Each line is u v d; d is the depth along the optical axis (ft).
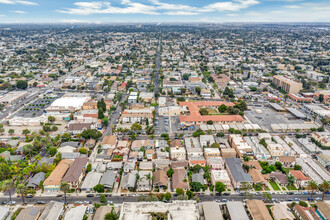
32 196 629.92
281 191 655.35
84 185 653.71
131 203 535.60
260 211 550.36
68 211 560.20
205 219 518.37
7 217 558.56
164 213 506.89
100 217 534.78
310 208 569.23
